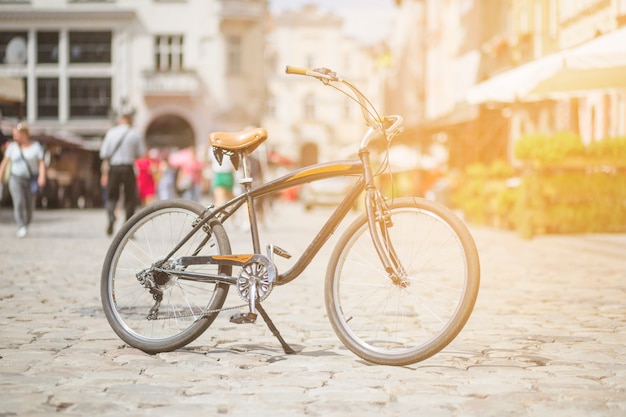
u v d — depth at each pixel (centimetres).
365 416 461
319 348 652
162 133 5928
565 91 1925
